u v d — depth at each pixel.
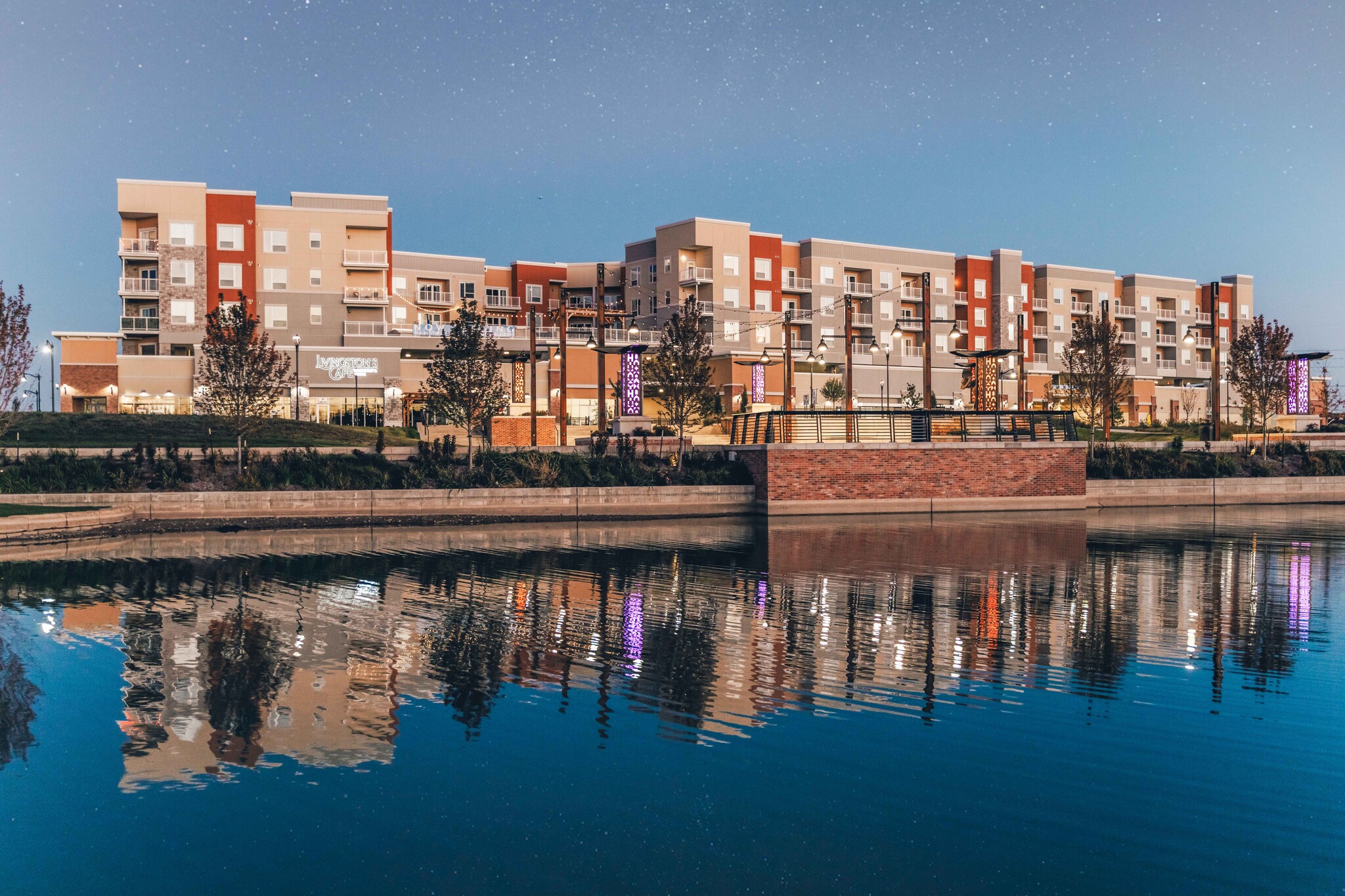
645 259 88.38
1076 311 99.81
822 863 7.00
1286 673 12.08
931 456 38.00
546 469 36.69
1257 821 7.69
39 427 43.84
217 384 35.34
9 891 6.59
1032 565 22.12
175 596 17.59
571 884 6.67
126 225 70.00
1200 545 26.33
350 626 14.88
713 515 36.03
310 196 74.00
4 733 9.80
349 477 35.41
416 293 82.06
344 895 6.54
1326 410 71.88
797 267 89.12
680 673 12.02
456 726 9.98
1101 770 8.78
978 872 6.87
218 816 7.80
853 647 13.49
